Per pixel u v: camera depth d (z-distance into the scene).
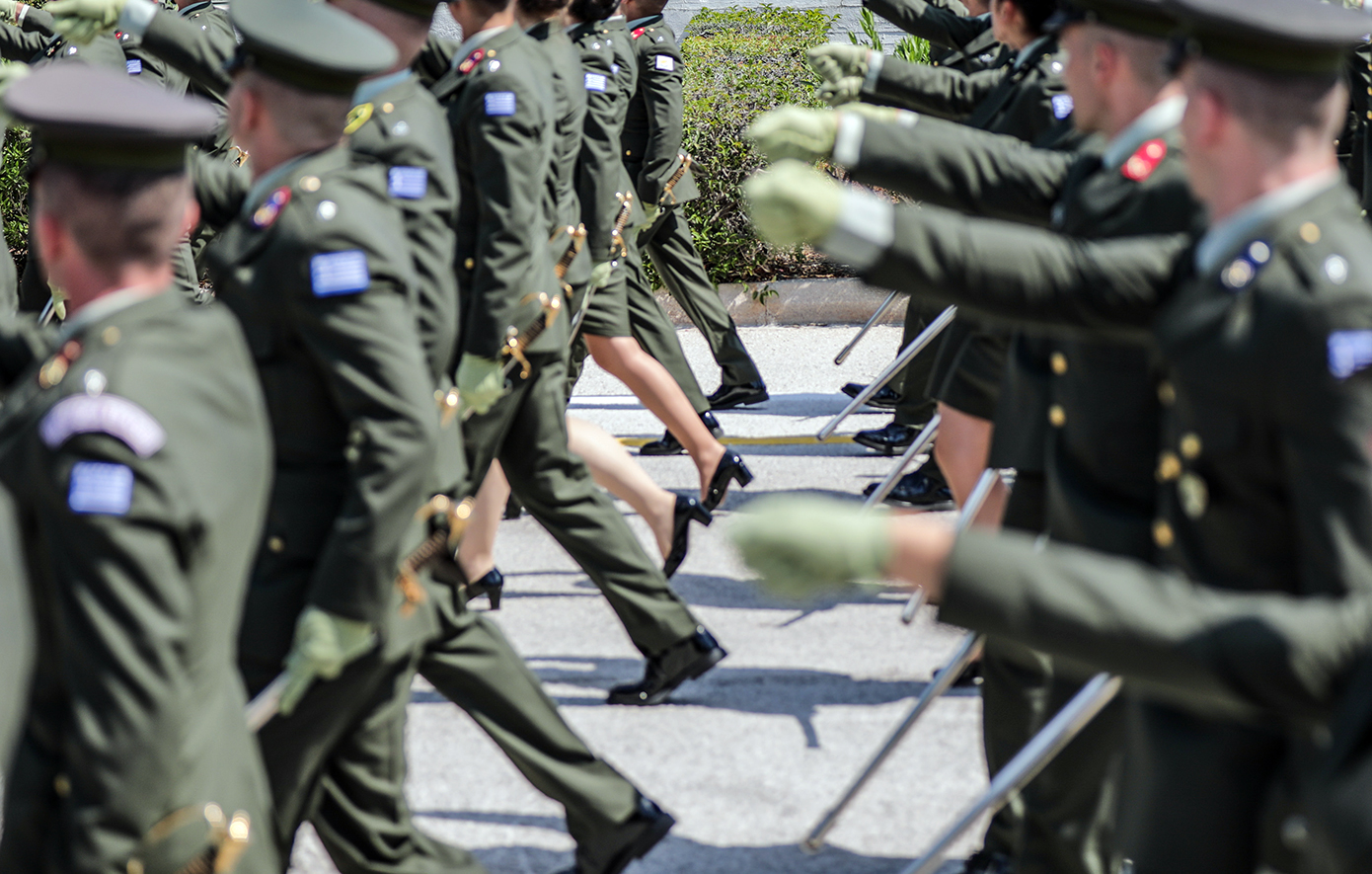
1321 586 3.42
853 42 19.77
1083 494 5.07
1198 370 3.66
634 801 6.02
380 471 4.53
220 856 3.62
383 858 5.24
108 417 3.37
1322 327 3.45
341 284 4.51
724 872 6.54
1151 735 4.01
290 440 4.78
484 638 5.76
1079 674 5.23
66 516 3.33
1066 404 5.12
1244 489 3.67
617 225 10.70
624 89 11.15
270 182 4.79
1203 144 3.78
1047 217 5.64
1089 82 5.18
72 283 3.70
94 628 3.32
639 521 11.51
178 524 3.40
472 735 7.86
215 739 3.68
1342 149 11.84
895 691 8.45
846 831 6.91
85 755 3.33
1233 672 3.10
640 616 7.98
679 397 10.71
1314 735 3.39
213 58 7.98
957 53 12.31
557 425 7.75
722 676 8.62
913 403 12.90
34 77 3.70
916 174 5.51
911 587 10.18
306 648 4.57
